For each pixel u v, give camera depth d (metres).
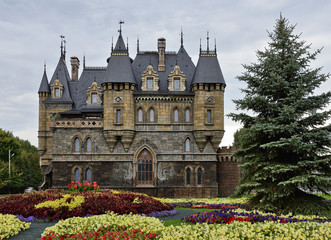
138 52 52.69
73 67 59.97
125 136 46.56
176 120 48.22
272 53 25.14
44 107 53.97
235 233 15.30
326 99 23.42
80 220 18.64
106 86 47.09
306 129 23.42
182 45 53.50
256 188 23.81
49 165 50.91
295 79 24.98
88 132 47.53
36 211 22.69
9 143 79.50
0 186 62.44
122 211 22.94
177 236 15.38
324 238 14.58
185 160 47.16
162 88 49.34
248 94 25.84
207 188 46.81
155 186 46.53
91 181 46.62
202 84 47.31
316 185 22.03
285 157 24.44
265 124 23.50
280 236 15.08
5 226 18.00
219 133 46.97
